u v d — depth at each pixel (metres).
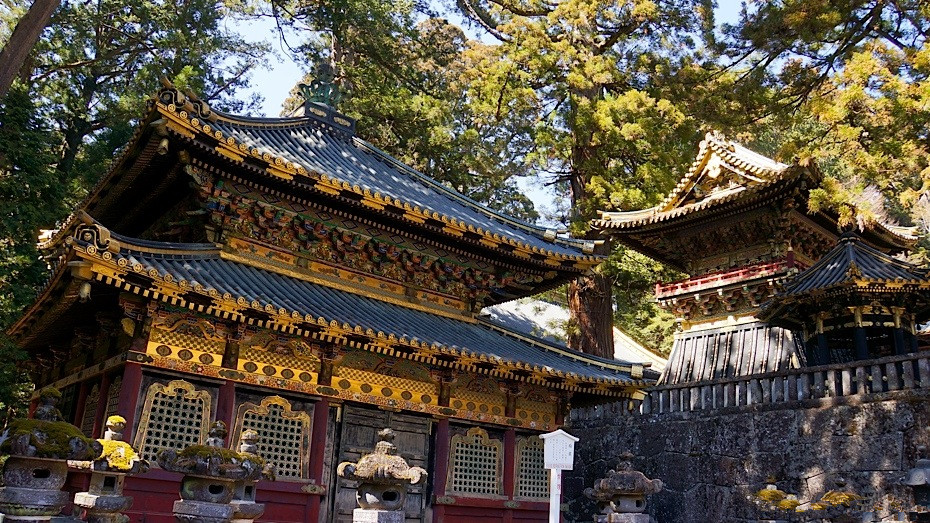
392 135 37.38
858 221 20.47
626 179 31.83
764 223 28.22
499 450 18.47
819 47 20.05
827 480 19.56
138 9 35.66
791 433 20.80
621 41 33.62
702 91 23.58
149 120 13.89
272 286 15.59
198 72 36.00
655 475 24.16
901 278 21.03
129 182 16.16
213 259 15.56
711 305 29.78
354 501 15.76
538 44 31.56
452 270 19.36
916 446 17.98
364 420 16.33
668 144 30.14
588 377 18.20
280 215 16.41
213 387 14.30
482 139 36.25
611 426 26.33
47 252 17.30
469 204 21.59
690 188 30.50
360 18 35.41
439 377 17.47
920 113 17.67
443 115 36.34
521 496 18.56
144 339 13.39
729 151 29.16
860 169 18.72
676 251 31.98
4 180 26.83
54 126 35.25
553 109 34.22
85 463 10.26
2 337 24.81
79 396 15.95
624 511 15.16
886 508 18.05
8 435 8.62
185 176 15.34
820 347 22.31
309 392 15.32
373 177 19.75
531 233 21.36
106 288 12.89
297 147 19.11
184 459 10.03
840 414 19.80
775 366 26.59
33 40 15.11
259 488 14.36
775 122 22.42
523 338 20.34
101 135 35.56
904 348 21.12
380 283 18.55
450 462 17.50
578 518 26.30
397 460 11.71
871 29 19.95
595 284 31.77
